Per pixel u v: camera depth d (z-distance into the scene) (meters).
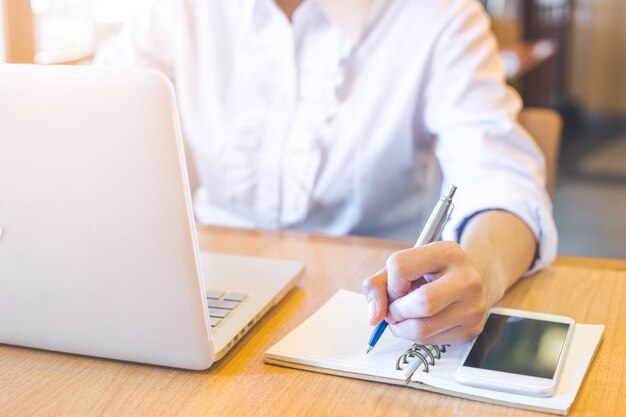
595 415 0.65
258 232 1.18
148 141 0.65
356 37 1.34
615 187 4.52
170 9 1.43
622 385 0.70
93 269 0.71
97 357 0.77
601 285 0.97
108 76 0.65
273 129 1.40
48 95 0.67
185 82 1.44
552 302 0.92
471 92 1.29
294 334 0.80
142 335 0.72
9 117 0.68
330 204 1.42
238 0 1.38
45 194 0.69
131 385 0.71
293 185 1.40
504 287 0.89
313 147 1.38
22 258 0.73
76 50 2.66
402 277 0.73
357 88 1.37
